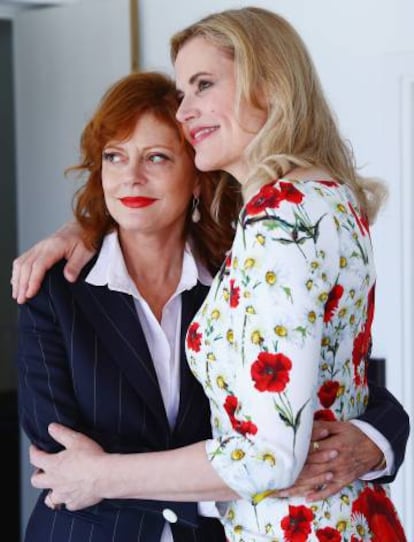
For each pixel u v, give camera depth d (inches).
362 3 124.4
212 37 71.4
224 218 85.2
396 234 124.1
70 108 150.3
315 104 71.9
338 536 68.3
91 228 81.2
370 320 71.9
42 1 153.3
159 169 78.9
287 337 62.4
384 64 123.0
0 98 219.5
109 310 77.7
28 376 76.7
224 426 69.6
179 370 78.8
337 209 66.7
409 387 125.1
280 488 63.7
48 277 78.4
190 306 81.7
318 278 63.8
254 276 63.7
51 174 153.1
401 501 125.3
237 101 70.2
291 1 130.5
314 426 67.8
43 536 77.2
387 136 123.6
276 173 67.1
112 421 75.7
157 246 81.4
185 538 76.2
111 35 145.6
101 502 75.3
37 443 75.3
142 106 78.0
